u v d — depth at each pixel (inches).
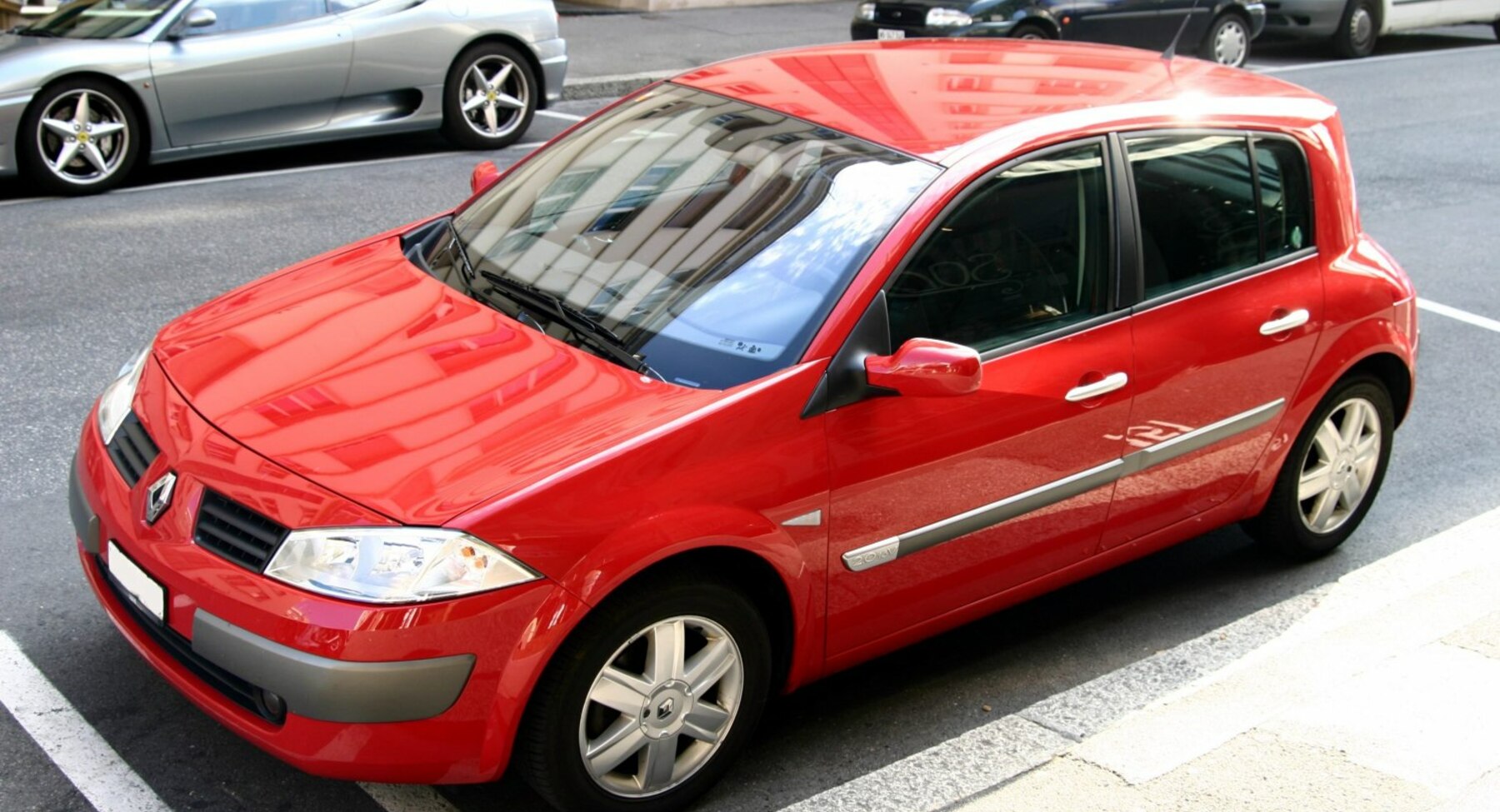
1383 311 205.2
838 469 148.8
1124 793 145.3
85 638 172.7
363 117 413.4
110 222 340.5
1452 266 368.2
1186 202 183.3
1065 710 170.4
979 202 163.8
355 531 128.6
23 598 180.2
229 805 145.6
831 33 666.8
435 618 126.7
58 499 206.1
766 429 144.1
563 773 137.3
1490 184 450.6
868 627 160.2
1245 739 156.1
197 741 155.0
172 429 146.2
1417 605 195.6
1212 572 212.4
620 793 142.8
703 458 140.1
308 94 398.9
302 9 395.9
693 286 159.3
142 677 165.6
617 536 133.6
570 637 134.0
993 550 168.2
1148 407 176.9
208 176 391.2
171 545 137.2
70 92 359.3
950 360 145.0
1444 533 222.7
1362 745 155.4
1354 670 176.6
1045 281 168.4
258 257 317.4
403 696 127.3
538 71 446.3
